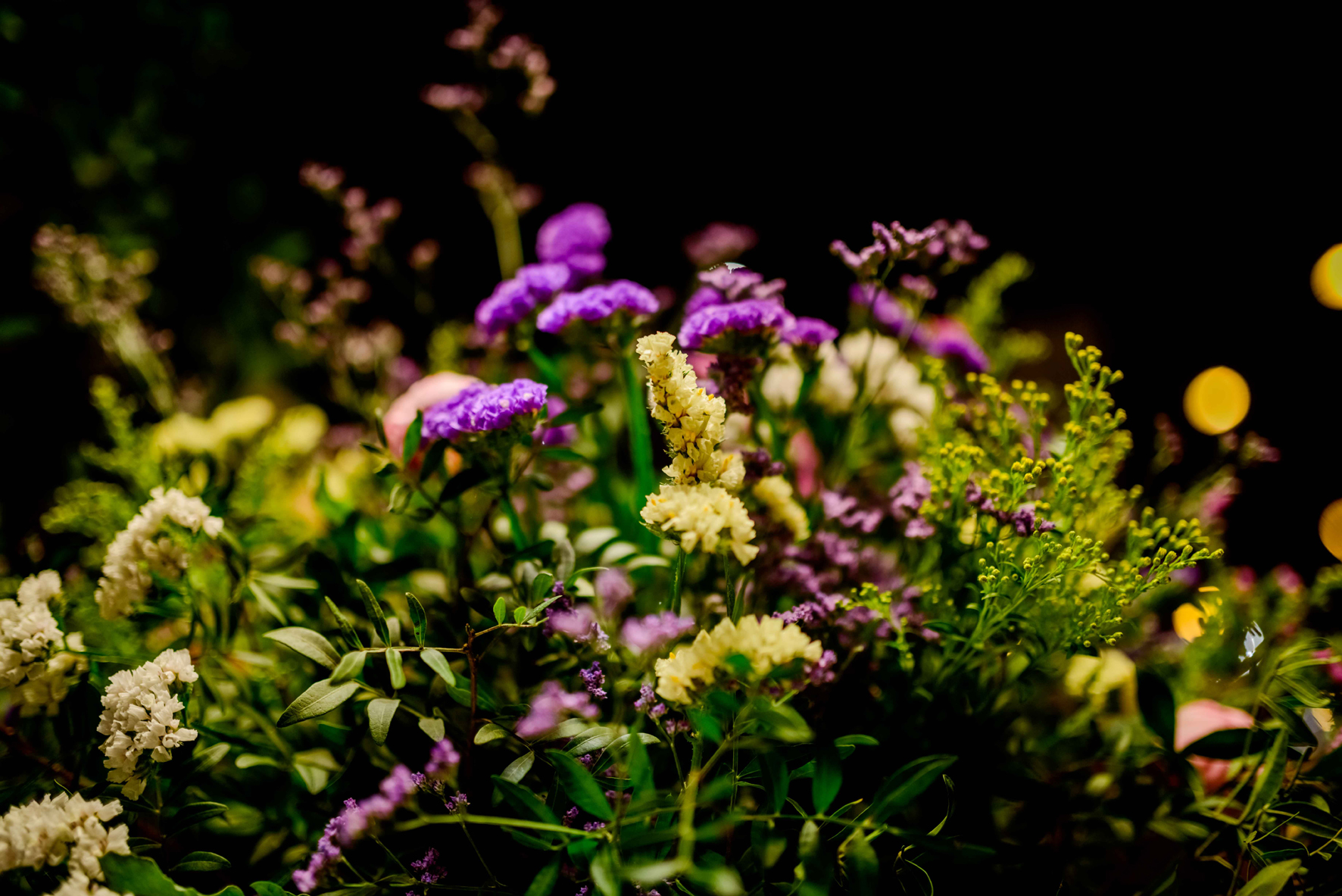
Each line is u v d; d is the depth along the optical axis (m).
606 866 0.47
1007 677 0.59
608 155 1.49
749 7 1.46
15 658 0.54
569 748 0.51
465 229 1.46
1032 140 1.48
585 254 0.73
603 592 0.56
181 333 1.29
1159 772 0.58
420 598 0.60
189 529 0.58
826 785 0.49
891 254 0.61
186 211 1.31
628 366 0.62
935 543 0.60
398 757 0.56
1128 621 0.55
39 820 0.49
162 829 0.53
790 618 0.55
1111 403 0.58
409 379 0.88
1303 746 0.55
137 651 0.61
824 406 0.68
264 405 0.87
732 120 1.52
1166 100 1.43
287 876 0.56
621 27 1.47
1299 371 1.40
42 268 0.82
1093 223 1.49
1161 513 0.70
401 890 0.52
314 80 1.44
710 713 0.50
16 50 1.12
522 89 0.93
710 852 0.50
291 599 0.61
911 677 0.57
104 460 0.70
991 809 0.57
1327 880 0.54
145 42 1.23
